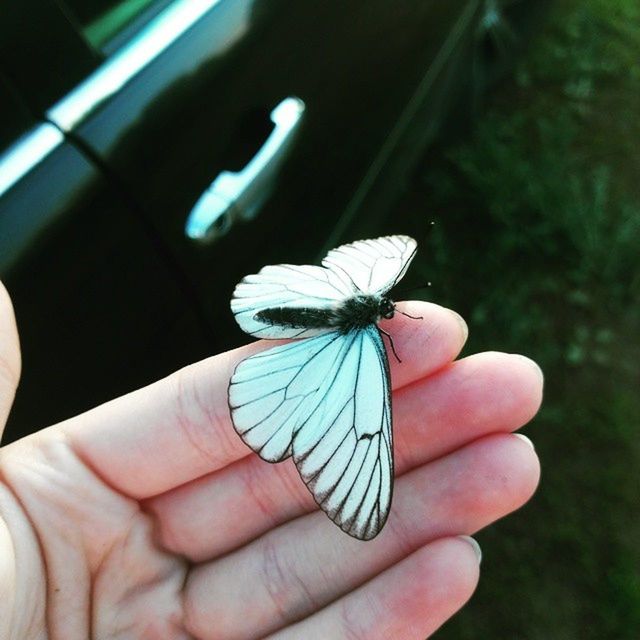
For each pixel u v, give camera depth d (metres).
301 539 0.13
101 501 0.12
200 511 0.13
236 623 0.13
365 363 0.11
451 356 0.13
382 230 0.26
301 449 0.11
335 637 0.12
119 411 0.12
